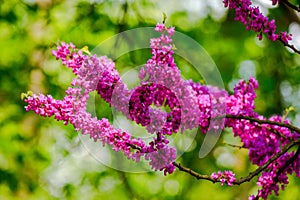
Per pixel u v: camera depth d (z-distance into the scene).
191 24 11.58
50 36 10.73
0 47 10.63
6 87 10.55
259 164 4.52
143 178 11.76
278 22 10.55
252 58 11.98
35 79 10.56
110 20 10.75
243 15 4.05
